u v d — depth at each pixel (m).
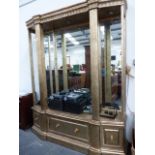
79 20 2.19
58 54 2.67
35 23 2.23
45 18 2.14
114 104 2.17
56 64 2.70
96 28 1.69
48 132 2.32
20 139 2.38
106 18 2.07
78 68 2.52
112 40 2.11
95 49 1.73
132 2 1.89
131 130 1.95
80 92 2.42
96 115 1.82
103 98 2.21
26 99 2.76
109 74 2.16
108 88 2.19
